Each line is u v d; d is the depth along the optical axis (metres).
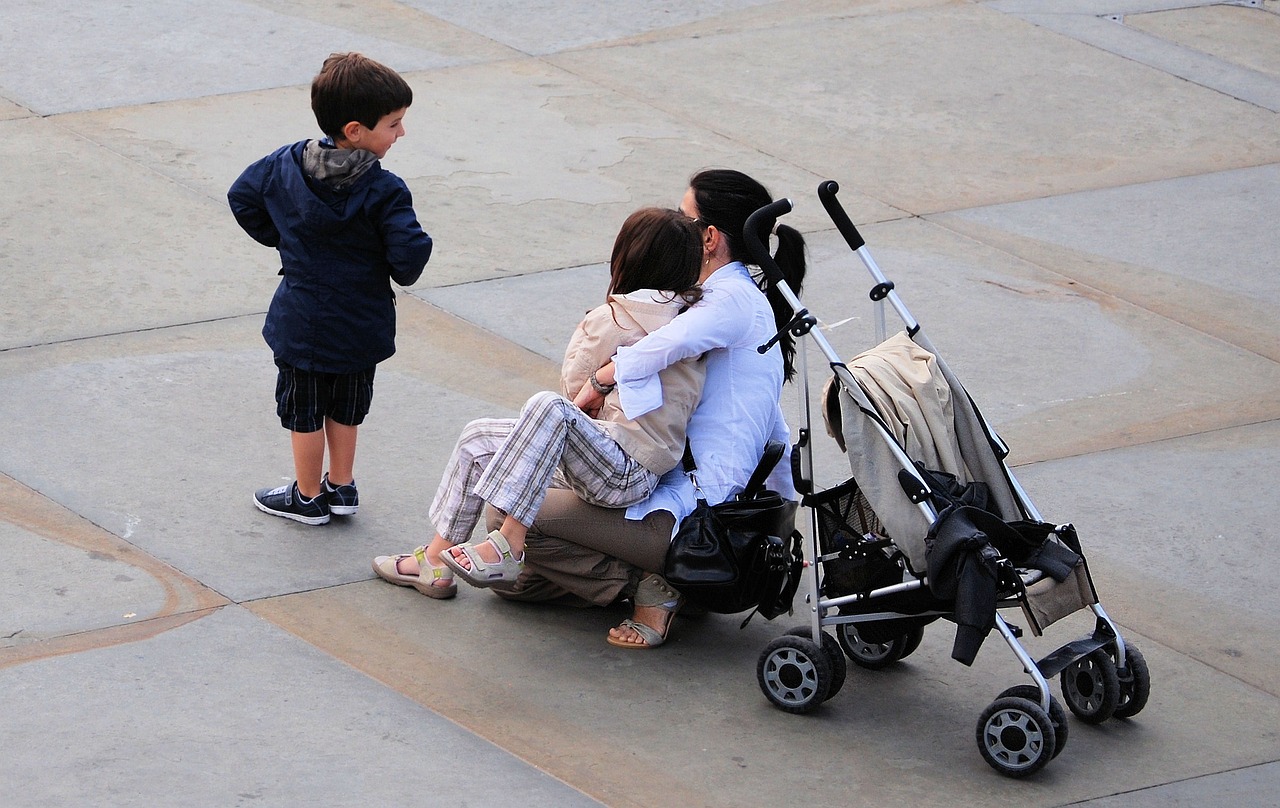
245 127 34.53
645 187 32.78
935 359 17.03
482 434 18.33
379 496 21.09
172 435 22.12
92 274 27.11
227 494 20.75
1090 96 40.31
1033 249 31.19
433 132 34.94
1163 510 21.95
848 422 16.31
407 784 15.23
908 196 33.47
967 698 17.59
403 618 18.39
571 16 44.38
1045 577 16.42
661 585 18.12
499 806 15.00
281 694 16.59
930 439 16.52
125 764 15.16
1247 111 39.91
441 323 26.42
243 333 25.52
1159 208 33.62
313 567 19.28
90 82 36.56
